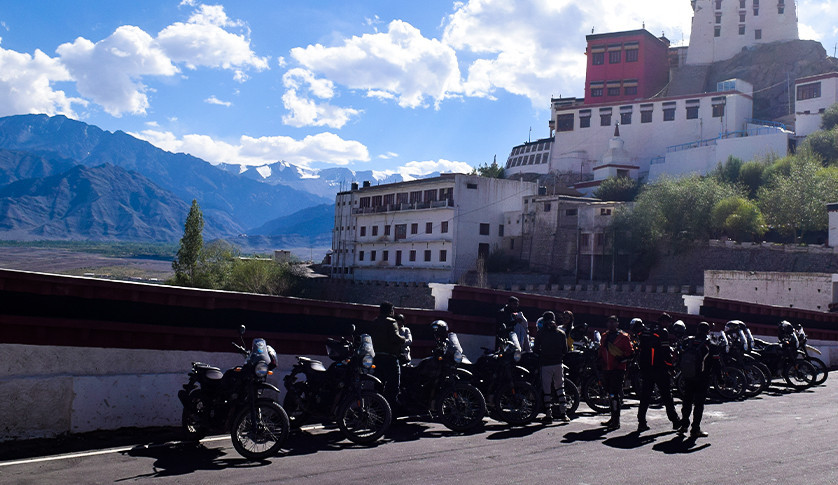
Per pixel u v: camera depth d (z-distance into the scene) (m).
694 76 128.00
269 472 7.71
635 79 120.44
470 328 14.73
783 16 127.06
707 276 48.91
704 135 99.44
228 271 78.38
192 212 78.00
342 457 8.51
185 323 10.92
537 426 10.91
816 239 63.44
